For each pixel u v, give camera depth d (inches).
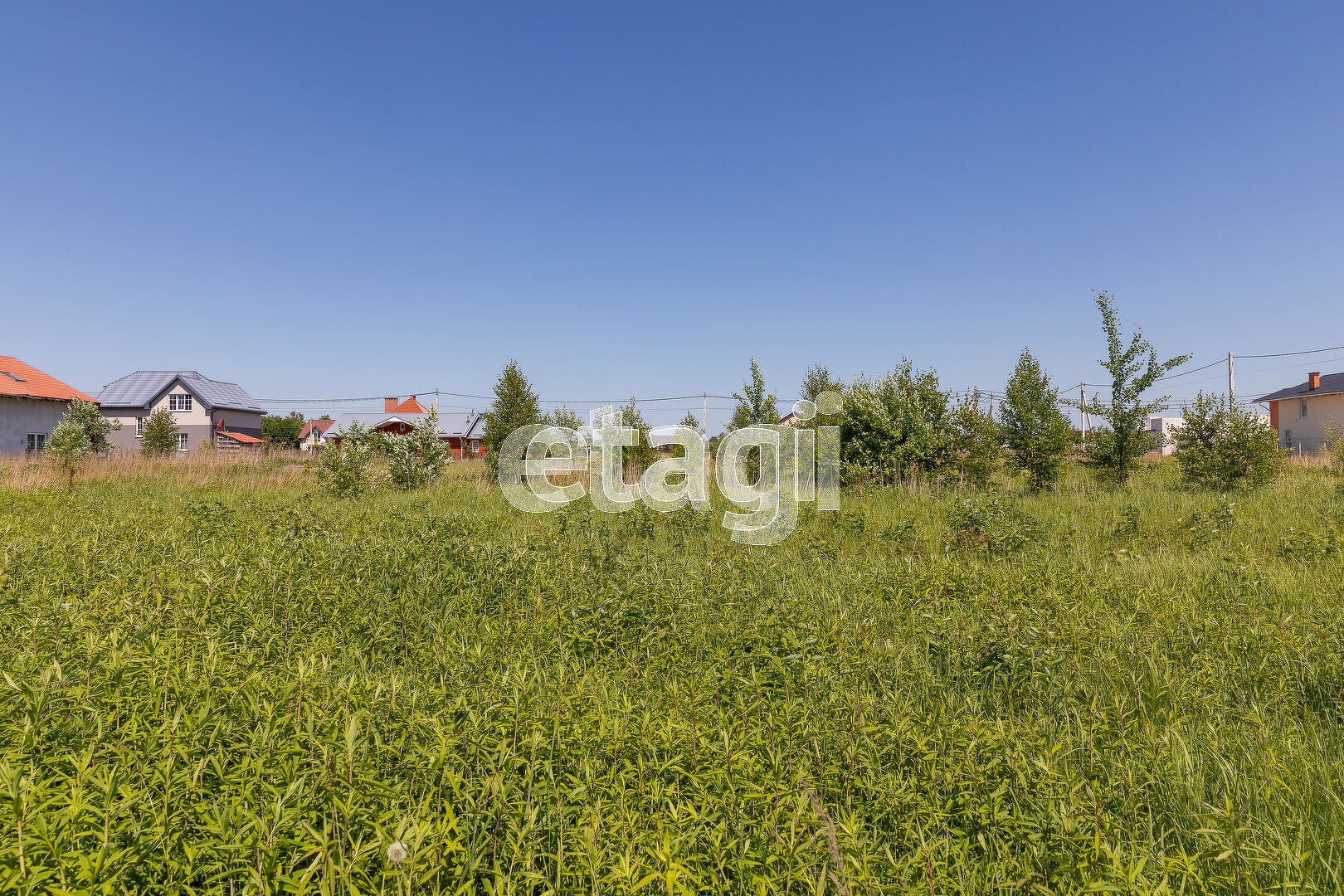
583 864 77.9
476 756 98.0
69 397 1425.9
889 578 246.7
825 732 117.0
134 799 75.9
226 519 351.9
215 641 138.0
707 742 107.7
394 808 84.7
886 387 602.9
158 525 335.6
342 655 167.6
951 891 84.4
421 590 225.1
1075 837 84.4
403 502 542.3
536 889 82.2
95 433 1139.9
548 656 168.6
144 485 648.4
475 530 354.0
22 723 95.2
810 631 177.9
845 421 610.2
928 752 104.7
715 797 93.6
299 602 192.7
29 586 200.1
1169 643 182.7
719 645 173.0
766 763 102.5
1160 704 147.9
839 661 158.1
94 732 95.1
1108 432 595.5
